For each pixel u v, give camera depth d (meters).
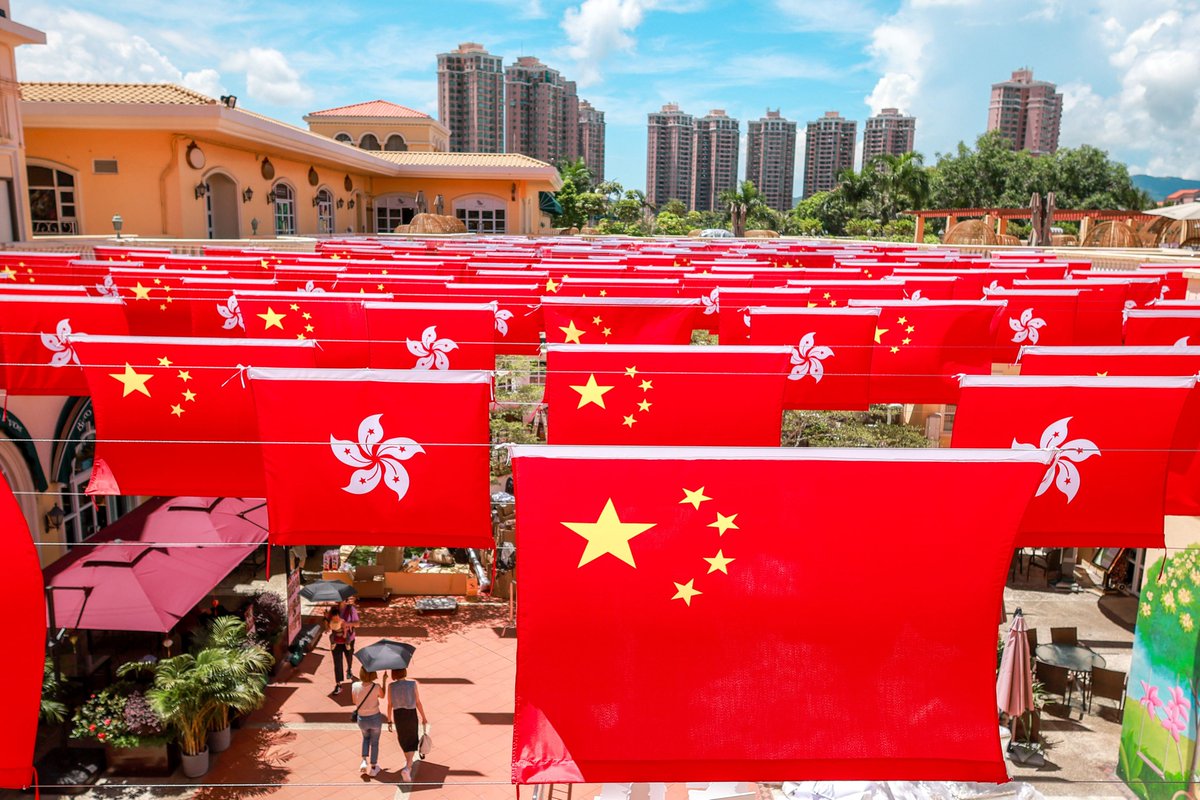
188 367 8.12
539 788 9.25
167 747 10.05
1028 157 78.62
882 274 17.89
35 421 13.26
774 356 8.02
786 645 4.88
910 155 66.88
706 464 4.80
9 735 4.93
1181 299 15.15
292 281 13.48
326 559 15.33
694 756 4.84
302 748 10.58
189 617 12.45
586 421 8.11
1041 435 7.28
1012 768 10.32
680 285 14.44
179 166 25.47
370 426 6.84
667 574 4.84
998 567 4.84
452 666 12.68
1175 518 9.24
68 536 14.23
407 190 46.94
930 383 10.94
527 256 20.83
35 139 25.16
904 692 4.87
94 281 13.66
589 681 4.85
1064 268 17.92
